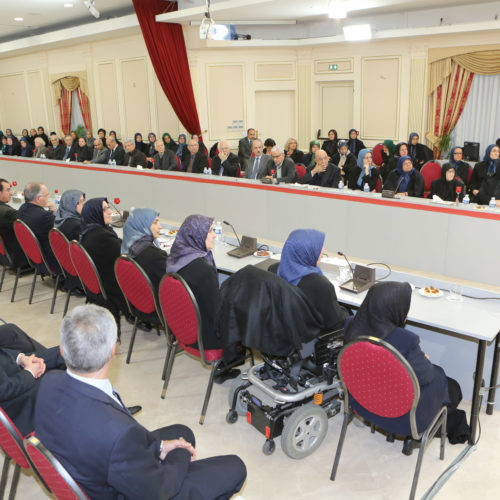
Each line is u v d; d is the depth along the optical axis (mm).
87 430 1304
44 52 11781
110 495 1403
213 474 1668
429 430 2027
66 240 3488
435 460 2344
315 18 9023
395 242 4445
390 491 2160
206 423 2648
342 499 2119
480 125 8227
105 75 10547
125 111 10422
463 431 2420
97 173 6895
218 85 9289
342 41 8773
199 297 2514
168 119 9680
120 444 1292
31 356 2219
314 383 2400
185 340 2604
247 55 9328
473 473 2254
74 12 9281
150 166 8148
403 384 1851
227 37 8773
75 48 10945
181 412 2748
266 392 2379
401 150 6902
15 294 4461
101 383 1425
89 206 3453
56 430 1338
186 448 1678
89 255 3279
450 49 8070
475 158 7230
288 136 10195
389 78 8836
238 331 2266
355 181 6039
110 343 1401
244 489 2174
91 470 1317
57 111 12141
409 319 2484
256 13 7977
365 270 2930
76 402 1342
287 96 9961
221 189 5578
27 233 3795
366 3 6746
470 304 2658
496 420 2631
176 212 6102
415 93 8609
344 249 4816
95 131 11211
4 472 2062
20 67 12641
